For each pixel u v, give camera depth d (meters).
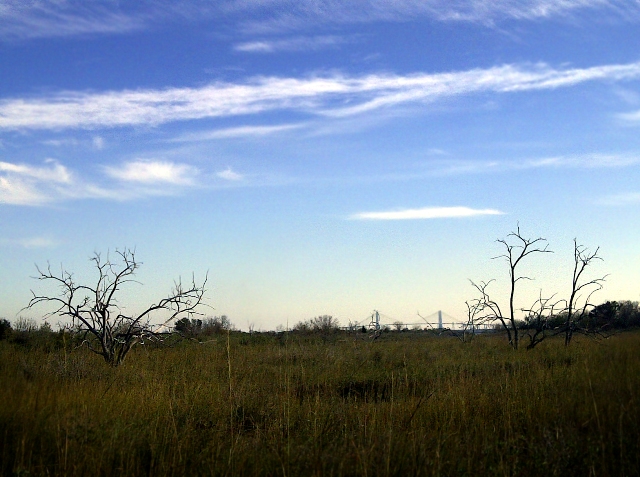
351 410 10.76
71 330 20.16
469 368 16.92
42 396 9.41
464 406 10.35
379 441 8.26
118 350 19.56
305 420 10.23
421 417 10.09
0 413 8.43
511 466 7.51
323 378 15.93
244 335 30.92
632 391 8.73
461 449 8.27
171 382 14.13
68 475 7.41
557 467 7.29
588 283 25.44
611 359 10.29
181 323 24.62
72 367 14.57
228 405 11.66
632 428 8.01
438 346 25.91
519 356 19.44
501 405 10.45
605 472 7.11
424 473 7.30
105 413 9.48
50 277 19.09
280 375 15.53
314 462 7.37
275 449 8.02
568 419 8.88
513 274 26.00
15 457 7.59
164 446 8.18
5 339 22.86
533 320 27.44
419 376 16.09
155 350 20.91
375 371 17.20
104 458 7.73
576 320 25.91
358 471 7.33
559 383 11.01
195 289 21.08
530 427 9.00
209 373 16.30
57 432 8.27
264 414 11.42
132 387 12.80
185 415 10.50
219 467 7.68
